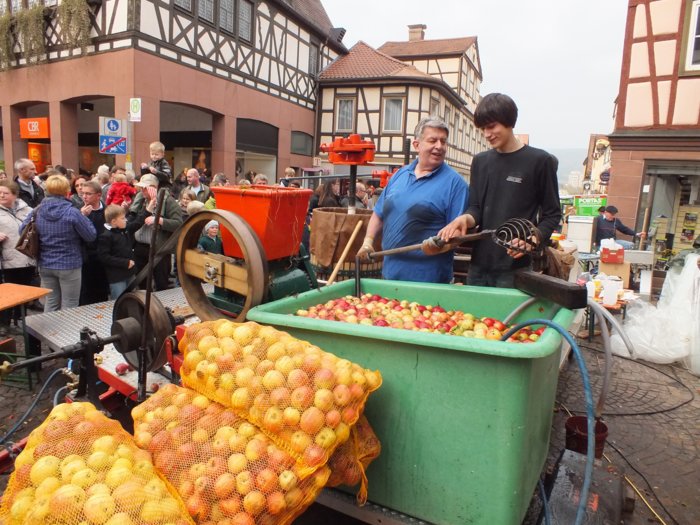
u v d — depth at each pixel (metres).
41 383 4.06
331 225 3.89
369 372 1.69
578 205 11.88
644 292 7.13
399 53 28.05
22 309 3.99
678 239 9.95
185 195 6.62
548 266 3.28
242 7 15.53
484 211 2.96
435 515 1.76
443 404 1.68
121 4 11.92
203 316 2.63
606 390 2.30
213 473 1.53
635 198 10.11
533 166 2.81
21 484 1.50
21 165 6.48
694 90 9.58
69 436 1.59
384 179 6.27
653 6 9.76
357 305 2.58
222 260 2.50
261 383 1.63
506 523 1.65
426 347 1.68
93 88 12.81
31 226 4.61
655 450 3.30
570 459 2.29
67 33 12.60
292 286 2.66
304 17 18.53
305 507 1.59
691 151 9.61
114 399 2.88
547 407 2.15
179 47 13.18
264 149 17.83
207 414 1.71
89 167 17.86
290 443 1.55
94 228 4.91
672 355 4.92
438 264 3.07
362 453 1.70
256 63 16.50
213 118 15.34
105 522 1.29
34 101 14.44
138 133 12.23
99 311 4.22
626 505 2.56
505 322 2.46
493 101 2.78
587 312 5.61
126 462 1.51
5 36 14.28
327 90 21.25
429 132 2.97
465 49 27.17
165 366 2.74
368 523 2.09
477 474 1.66
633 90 10.03
